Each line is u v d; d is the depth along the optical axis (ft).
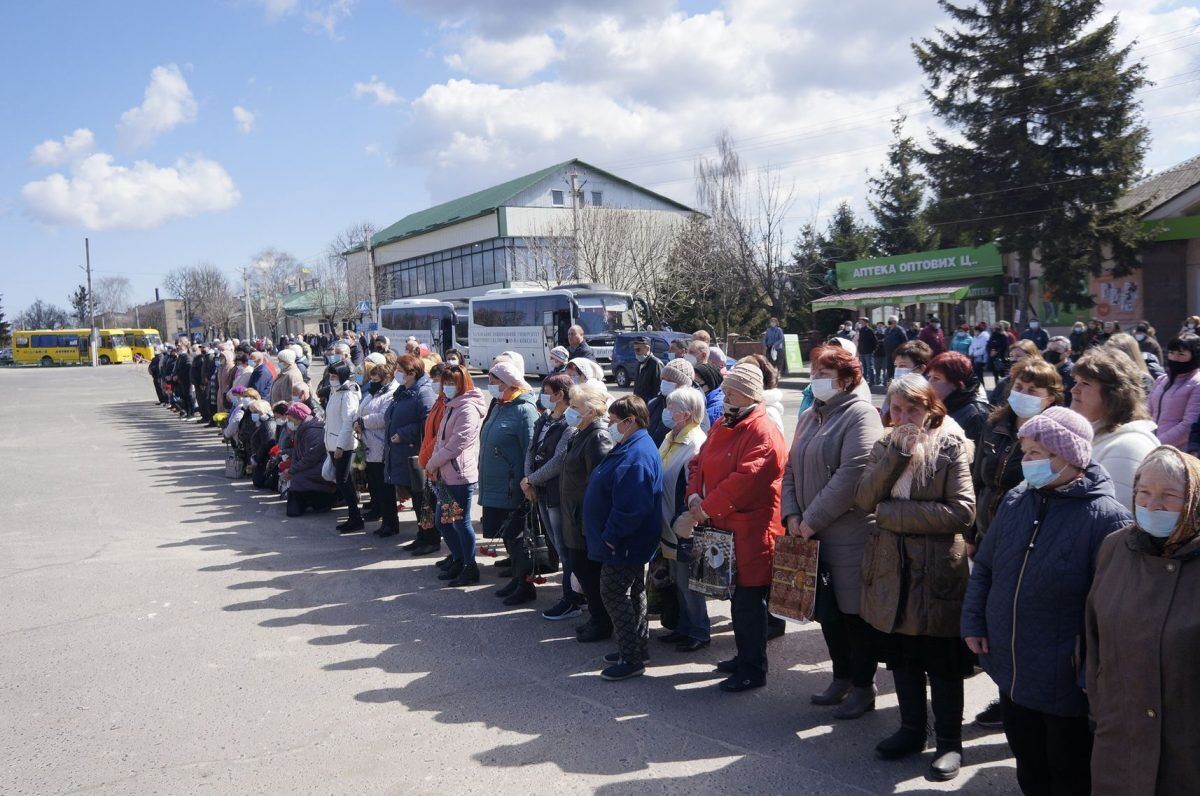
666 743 13.83
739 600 15.69
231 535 29.04
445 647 18.47
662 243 142.92
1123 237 86.94
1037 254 96.32
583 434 17.89
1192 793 8.38
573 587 20.18
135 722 14.94
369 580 23.49
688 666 17.29
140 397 94.99
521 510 21.21
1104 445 12.04
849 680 15.23
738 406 15.71
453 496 22.76
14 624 20.24
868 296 110.93
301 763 13.35
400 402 26.17
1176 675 8.38
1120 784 8.80
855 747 13.60
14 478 41.34
